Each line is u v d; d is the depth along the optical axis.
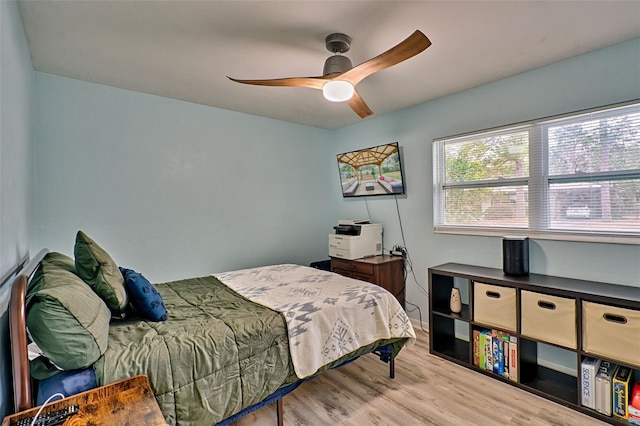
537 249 2.56
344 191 4.29
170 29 1.88
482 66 2.45
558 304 2.11
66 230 2.60
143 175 2.97
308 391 2.28
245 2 1.64
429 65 2.42
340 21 1.81
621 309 1.87
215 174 3.44
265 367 1.68
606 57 2.18
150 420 0.98
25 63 1.95
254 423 1.94
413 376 2.47
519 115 2.62
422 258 3.43
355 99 2.25
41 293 1.16
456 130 3.06
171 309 1.96
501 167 2.80
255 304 2.06
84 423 0.96
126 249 2.89
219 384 1.51
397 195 3.67
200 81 2.68
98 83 2.72
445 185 3.22
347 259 3.57
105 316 1.46
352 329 2.07
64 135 2.58
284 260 4.03
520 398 2.17
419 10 1.71
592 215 2.30
